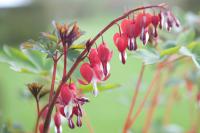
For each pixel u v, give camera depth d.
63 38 0.44
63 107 0.44
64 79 0.43
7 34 1.00
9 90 1.24
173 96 0.81
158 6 0.45
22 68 0.53
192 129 0.76
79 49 0.46
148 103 0.76
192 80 0.71
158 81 0.69
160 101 0.81
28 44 0.46
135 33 0.45
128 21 0.45
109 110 1.39
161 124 0.83
